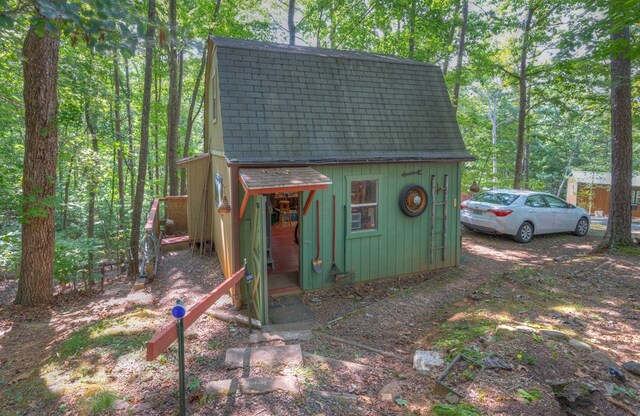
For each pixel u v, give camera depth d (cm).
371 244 787
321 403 328
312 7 1762
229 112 675
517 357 380
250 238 656
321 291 740
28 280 743
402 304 652
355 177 752
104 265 992
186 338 486
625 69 895
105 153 1564
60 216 1734
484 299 600
